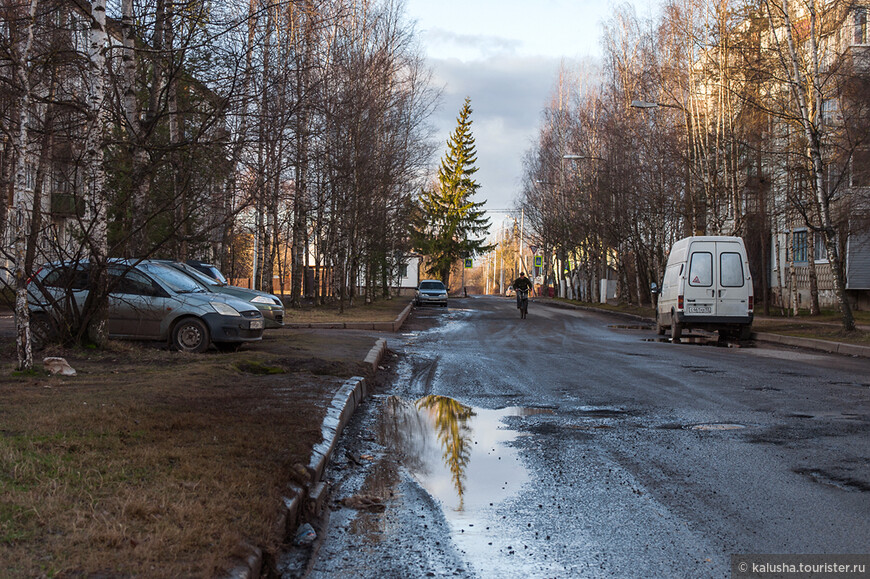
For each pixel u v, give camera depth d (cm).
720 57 2775
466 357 1570
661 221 3650
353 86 2552
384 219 3662
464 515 493
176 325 1273
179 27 1143
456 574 392
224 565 344
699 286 2020
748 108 2642
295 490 481
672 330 2116
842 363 1434
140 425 606
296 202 2734
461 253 8162
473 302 5603
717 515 484
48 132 1113
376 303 4394
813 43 2097
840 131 2423
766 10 2334
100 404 683
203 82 1164
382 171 3139
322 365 1113
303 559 413
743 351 1708
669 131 3222
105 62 1126
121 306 1277
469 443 715
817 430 753
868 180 2542
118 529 372
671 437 728
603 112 4275
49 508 392
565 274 6488
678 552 419
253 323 1309
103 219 1109
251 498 441
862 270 3108
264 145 1298
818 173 2062
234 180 1322
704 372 1258
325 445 620
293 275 3044
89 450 521
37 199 1103
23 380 824
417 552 426
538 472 602
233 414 686
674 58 3011
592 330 2600
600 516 486
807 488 542
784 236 3659
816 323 2489
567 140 5066
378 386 1123
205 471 486
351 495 540
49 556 334
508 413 879
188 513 402
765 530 454
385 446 703
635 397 984
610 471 600
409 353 1647
